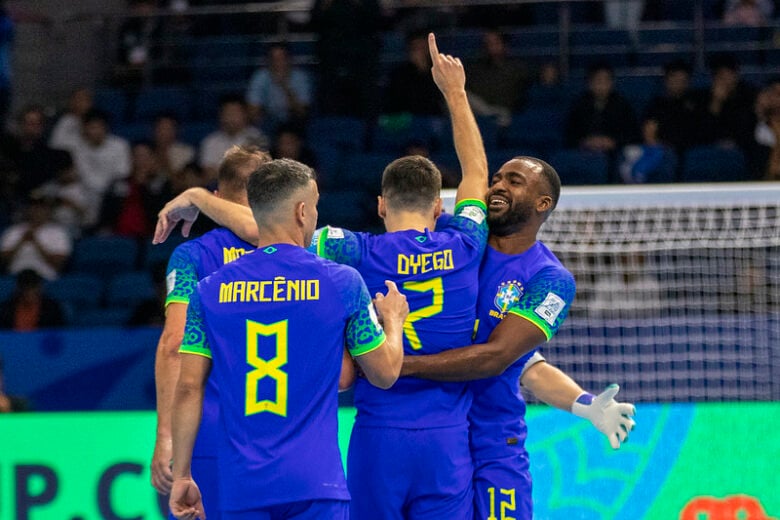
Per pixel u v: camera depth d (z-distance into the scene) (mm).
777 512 17375
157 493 17578
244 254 10484
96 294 25078
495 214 11344
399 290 10742
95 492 17625
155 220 27625
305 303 9445
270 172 9758
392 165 11125
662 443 17438
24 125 30562
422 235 10828
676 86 29062
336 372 9562
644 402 19250
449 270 10781
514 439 11492
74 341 21453
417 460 10727
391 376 9758
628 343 19328
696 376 19266
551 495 17234
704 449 17438
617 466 17344
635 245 18938
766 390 19047
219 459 9562
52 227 27094
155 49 35688
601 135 28719
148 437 17688
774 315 19094
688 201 15258
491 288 11367
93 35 36375
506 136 29531
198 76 34562
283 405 9352
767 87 29703
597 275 19625
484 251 11562
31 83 35469
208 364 9633
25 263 26672
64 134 30656
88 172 29922
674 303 19547
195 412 9531
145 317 22797
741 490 17391
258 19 35781
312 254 9688
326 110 30672
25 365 21375
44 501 17625
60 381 21344
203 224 26438
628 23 34844
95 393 21359
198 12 34219
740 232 19109
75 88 35750
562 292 11266
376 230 25531
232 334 9445
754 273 19578
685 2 34812
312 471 9273
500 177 11500
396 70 30672
